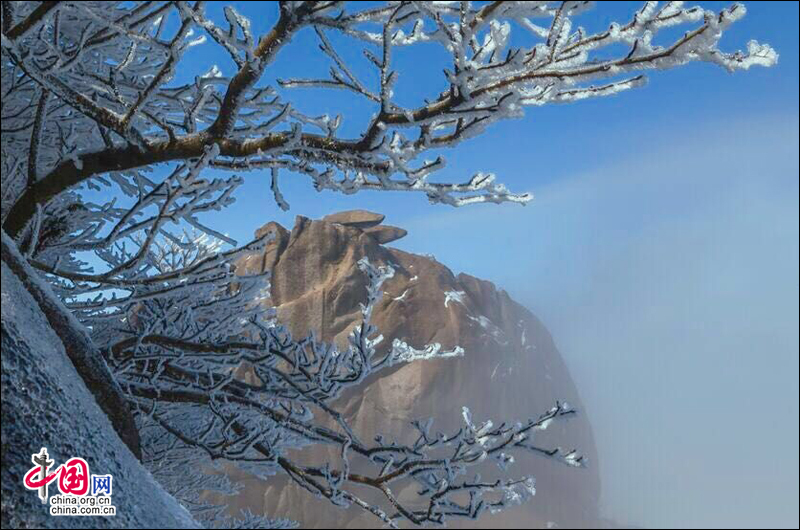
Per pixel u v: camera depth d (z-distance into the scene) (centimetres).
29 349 222
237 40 289
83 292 365
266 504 2158
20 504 186
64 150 356
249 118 340
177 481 621
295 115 322
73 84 363
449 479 387
